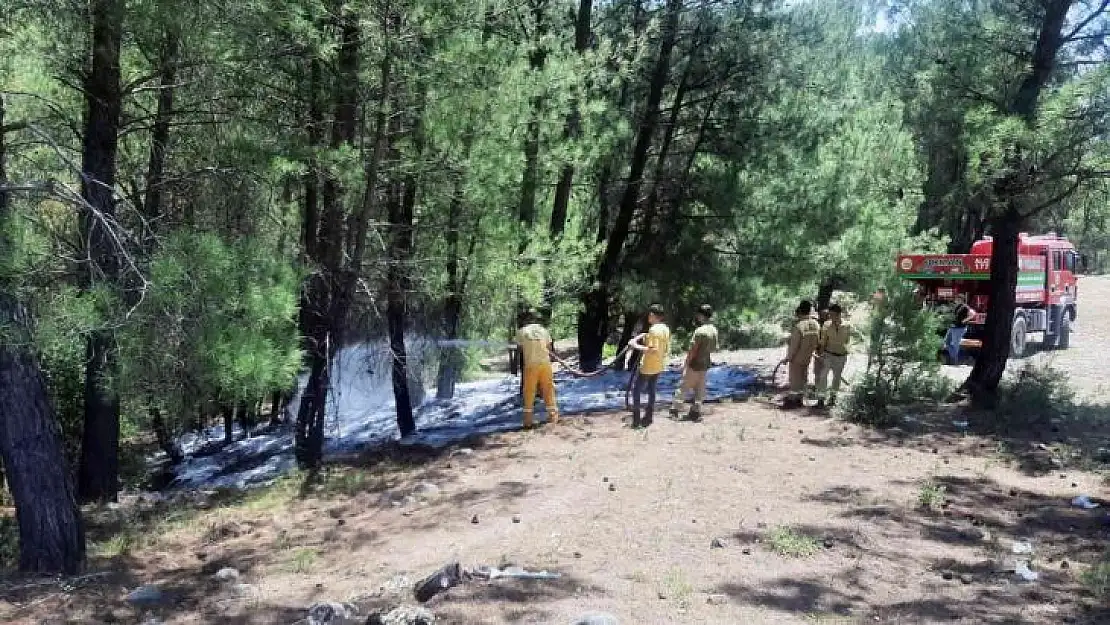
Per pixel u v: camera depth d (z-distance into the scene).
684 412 13.34
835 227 17.62
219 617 6.35
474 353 14.83
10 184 7.41
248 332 7.21
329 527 9.01
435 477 10.48
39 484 7.79
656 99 17.64
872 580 6.49
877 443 11.28
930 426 12.22
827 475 9.70
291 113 12.23
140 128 11.19
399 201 13.44
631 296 16.75
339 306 12.15
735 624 5.52
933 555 7.11
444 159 12.02
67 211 10.60
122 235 7.82
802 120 17.02
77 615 6.64
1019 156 11.86
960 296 18.09
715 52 17.45
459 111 11.68
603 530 7.68
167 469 15.92
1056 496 9.02
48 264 7.52
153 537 9.23
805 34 17.36
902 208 23.44
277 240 12.27
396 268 13.02
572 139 14.25
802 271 17.48
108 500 11.55
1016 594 6.20
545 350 12.94
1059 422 12.45
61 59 10.47
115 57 10.17
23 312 6.93
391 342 13.77
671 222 18.17
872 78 23.66
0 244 6.53
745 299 17.61
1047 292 20.03
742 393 14.97
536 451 11.26
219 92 11.42
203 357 7.03
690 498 8.72
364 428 15.90
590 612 5.56
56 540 7.88
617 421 12.89
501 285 13.73
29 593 7.18
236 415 19.36
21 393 7.69
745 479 9.47
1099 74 10.75
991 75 13.27
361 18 10.89
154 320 7.09
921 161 25.75
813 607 5.89
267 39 10.41
